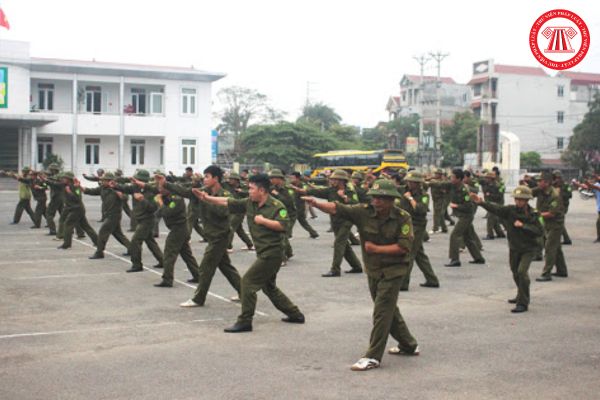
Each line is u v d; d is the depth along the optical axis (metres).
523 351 6.51
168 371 5.74
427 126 69.88
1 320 7.70
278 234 7.16
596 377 5.69
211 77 43.06
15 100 38.12
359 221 5.94
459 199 12.16
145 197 11.13
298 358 6.18
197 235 17.44
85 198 32.62
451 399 5.10
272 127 56.91
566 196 16.11
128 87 42.53
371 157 49.00
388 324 5.90
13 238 16.14
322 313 8.21
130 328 7.33
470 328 7.48
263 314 8.12
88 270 11.43
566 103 68.56
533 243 8.42
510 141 47.59
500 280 10.80
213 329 7.31
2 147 39.38
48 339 6.84
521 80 67.50
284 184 12.84
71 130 40.41
